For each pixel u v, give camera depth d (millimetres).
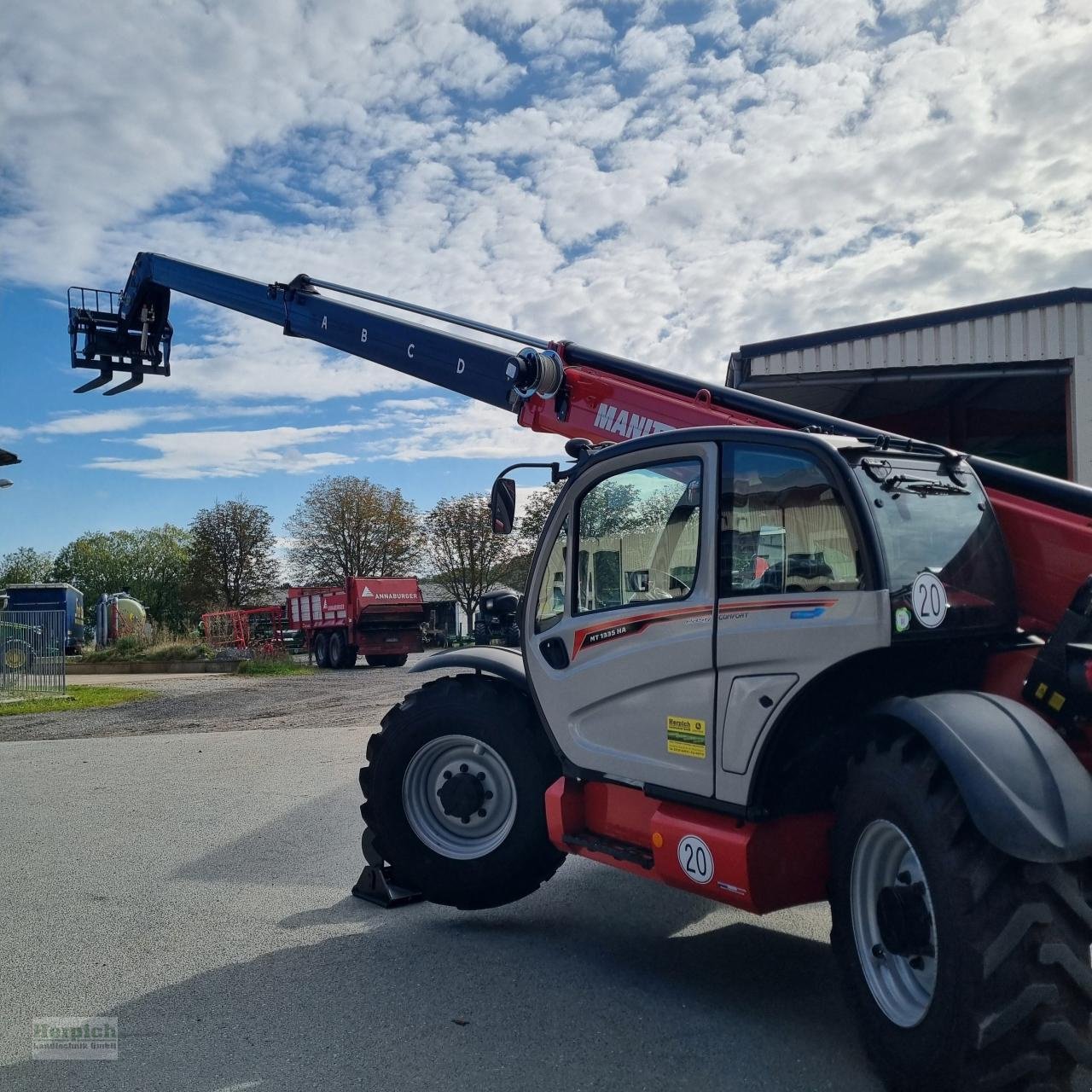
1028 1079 2756
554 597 4531
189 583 56344
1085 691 2996
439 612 55094
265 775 9484
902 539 3344
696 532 3859
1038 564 3721
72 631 39719
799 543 3496
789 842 3568
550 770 4746
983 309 11844
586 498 4398
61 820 7699
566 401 6836
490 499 4844
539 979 4199
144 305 12297
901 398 14516
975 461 4121
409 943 4711
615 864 4090
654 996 3994
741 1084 3234
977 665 3572
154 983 4281
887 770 3111
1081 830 2715
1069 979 2734
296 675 25984
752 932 4797
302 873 5996
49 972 4453
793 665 3408
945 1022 2811
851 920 3264
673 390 6254
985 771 2816
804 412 5203
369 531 52812
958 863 2814
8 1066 3531
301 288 10000
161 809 7992
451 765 5043
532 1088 3248
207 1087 3336
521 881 4801
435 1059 3479
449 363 8164
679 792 3795
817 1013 3809
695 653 3734
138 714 16062
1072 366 11703
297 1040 3668
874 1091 3172
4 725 15102
